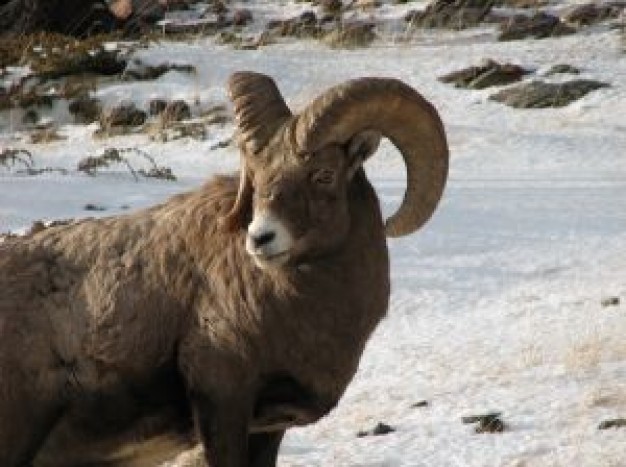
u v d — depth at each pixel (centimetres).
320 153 2988
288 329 3044
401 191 8225
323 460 4078
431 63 12362
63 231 3256
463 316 5759
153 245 3150
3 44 12962
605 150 9638
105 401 3153
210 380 3070
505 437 4044
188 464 3812
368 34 13412
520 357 4950
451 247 6831
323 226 3002
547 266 6431
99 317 3130
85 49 12519
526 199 7962
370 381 5000
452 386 4750
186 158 10219
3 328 3144
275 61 12469
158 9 14738
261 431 3203
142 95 11794
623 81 11475
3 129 11669
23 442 3173
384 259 3153
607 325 5184
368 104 3006
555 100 11194
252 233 2936
